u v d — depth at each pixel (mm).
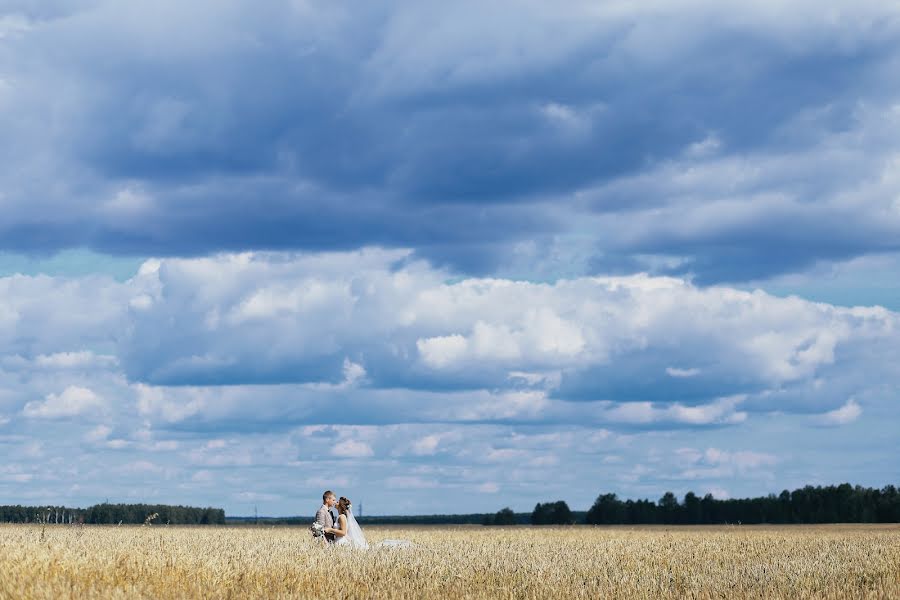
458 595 17344
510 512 170500
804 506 165500
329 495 27281
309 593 16469
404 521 197375
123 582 16297
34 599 14172
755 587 19797
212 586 16797
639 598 17844
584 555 28516
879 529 91625
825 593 18766
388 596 16781
